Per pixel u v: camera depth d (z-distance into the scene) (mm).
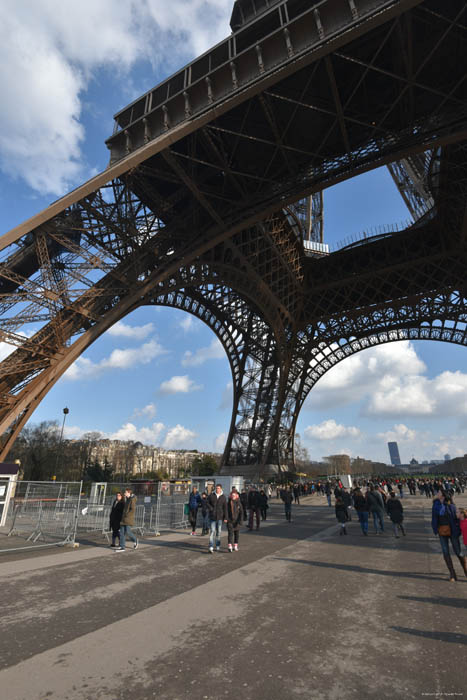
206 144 33688
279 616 7723
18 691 4949
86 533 20844
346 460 193375
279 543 17391
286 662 5738
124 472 179375
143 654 6062
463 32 26406
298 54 24500
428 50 27938
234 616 7738
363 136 33688
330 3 24125
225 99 26844
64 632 6953
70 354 27797
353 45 27312
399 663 5656
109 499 25984
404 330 70688
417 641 6434
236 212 35250
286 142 35438
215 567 12281
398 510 18859
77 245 29250
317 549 15664
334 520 28188
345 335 70438
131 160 27891
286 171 37656
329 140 35500
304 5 26781
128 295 31594
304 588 9742
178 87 30578
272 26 28703
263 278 49594
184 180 30969
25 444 95312
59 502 22266
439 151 37625
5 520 23672
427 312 63625
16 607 8344
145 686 5090
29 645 6402
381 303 61469
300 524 25578
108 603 8609
